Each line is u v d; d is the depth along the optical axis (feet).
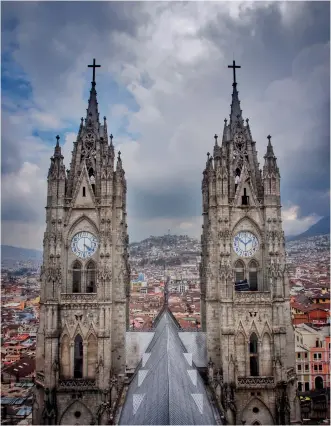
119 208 307.78
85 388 286.46
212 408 245.45
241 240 305.32
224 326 289.33
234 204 304.91
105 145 318.04
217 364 297.94
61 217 298.76
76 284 304.71
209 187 309.63
